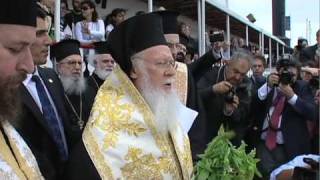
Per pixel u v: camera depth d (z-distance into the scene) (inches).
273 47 716.7
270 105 170.6
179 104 83.4
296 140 166.7
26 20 51.4
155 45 77.9
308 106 165.2
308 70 176.7
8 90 52.3
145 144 74.5
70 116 105.5
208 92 145.4
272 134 169.0
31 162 56.9
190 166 80.3
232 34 558.3
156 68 77.5
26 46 51.9
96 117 74.0
